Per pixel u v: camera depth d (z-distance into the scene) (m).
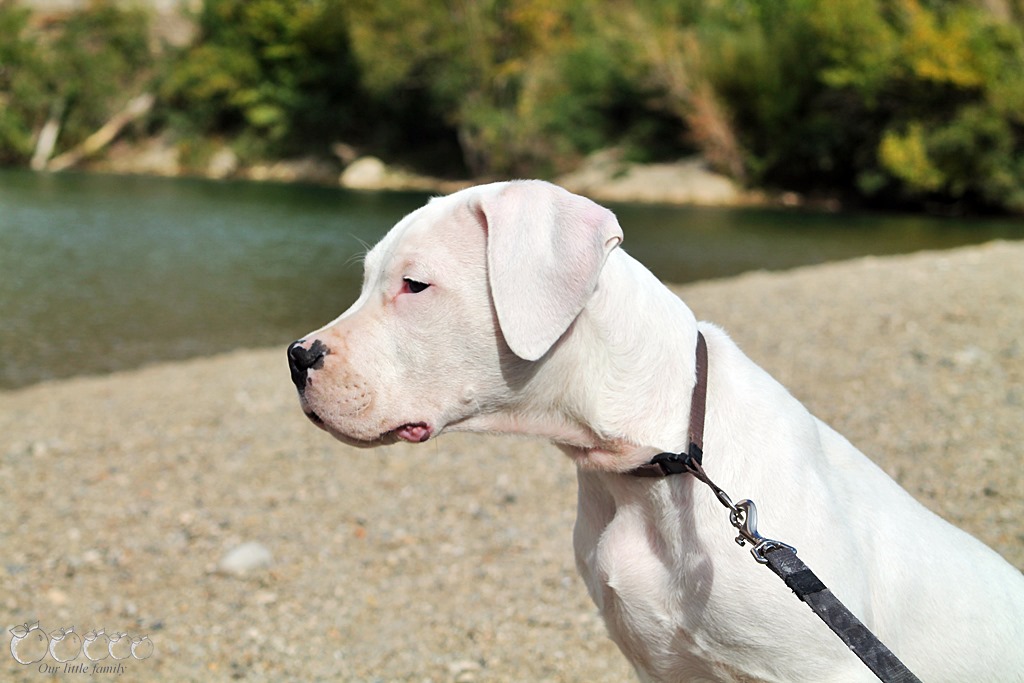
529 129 11.50
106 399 2.80
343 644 1.47
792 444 1.00
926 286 3.65
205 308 4.36
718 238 6.97
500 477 2.03
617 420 0.99
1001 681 1.03
